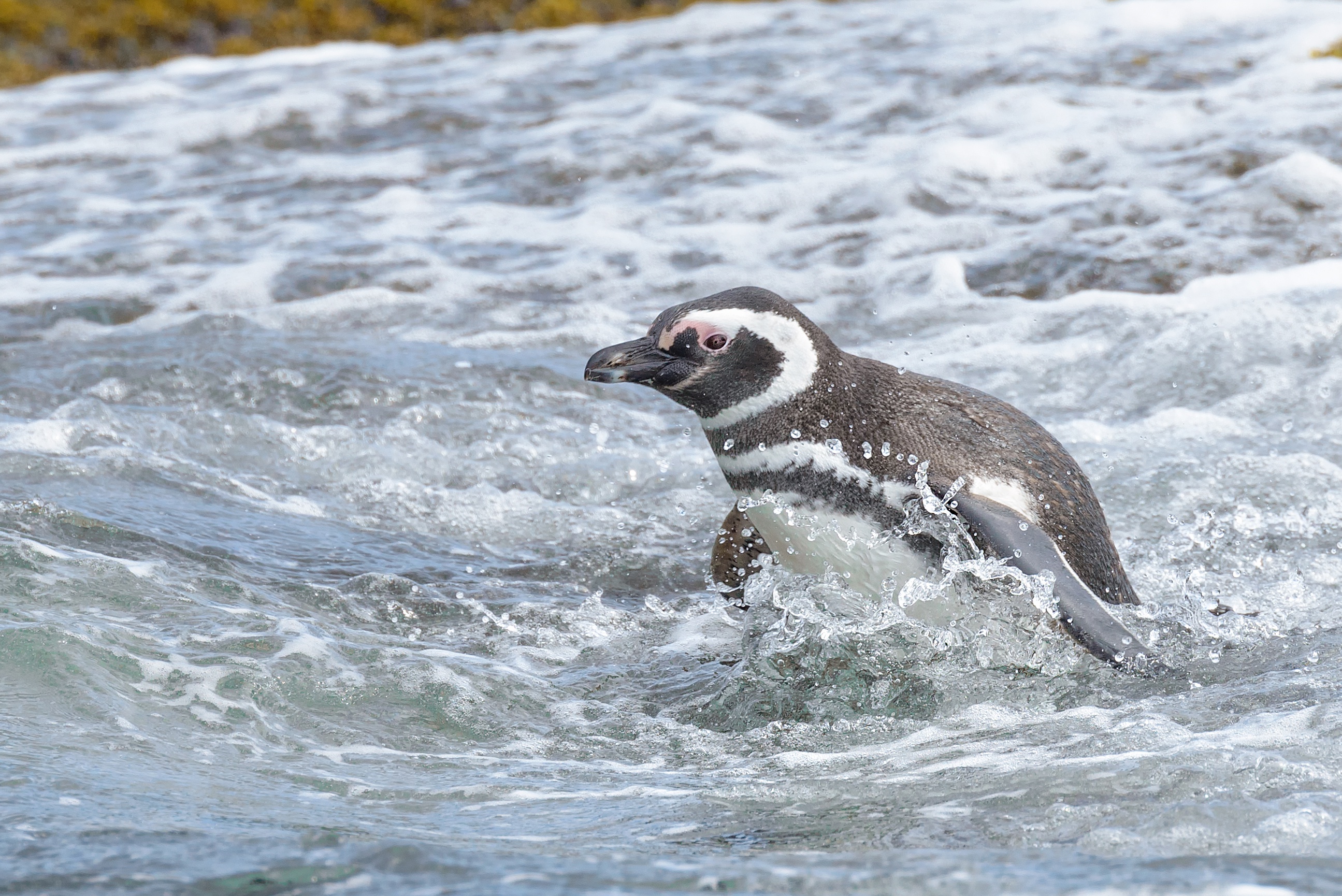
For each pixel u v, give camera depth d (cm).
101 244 3288
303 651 1227
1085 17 4256
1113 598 1408
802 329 1366
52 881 695
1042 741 1053
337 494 1867
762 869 730
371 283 2966
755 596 1387
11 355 2452
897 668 1245
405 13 6028
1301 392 2030
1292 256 2572
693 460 2016
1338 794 852
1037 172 3177
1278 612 1380
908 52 4181
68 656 1134
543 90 4306
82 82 5019
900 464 1334
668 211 3281
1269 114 3231
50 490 1655
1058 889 687
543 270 2984
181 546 1505
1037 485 1355
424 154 3875
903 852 783
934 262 2741
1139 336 2314
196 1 6053
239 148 4075
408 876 708
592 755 1095
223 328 2691
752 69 4238
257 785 958
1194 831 797
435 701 1180
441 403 2222
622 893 687
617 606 1520
